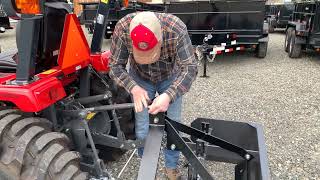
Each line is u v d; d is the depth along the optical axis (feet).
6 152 6.03
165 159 9.29
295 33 28.66
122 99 10.05
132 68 8.01
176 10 25.08
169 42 6.47
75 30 7.89
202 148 6.87
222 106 16.76
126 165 10.15
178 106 8.59
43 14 6.81
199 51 22.18
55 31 7.48
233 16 24.88
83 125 7.94
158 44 5.80
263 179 5.50
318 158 11.44
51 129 6.92
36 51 6.63
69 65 7.72
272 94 18.74
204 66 22.95
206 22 24.98
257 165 6.36
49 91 6.60
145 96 6.29
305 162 11.16
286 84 20.84
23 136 6.12
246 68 25.73
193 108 16.48
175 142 5.97
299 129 13.83
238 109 16.30
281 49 34.83
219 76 23.20
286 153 11.76
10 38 41.83
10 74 7.81
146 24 5.55
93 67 8.98
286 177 10.29
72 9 8.33
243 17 24.99
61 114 8.13
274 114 15.57
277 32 53.26
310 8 27.02
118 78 6.70
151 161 5.09
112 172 10.34
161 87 8.11
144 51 5.66
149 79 8.00
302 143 12.53
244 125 7.22
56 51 7.95
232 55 31.42
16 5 6.02
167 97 5.90
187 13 24.98
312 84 20.77
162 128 5.75
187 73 6.40
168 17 6.46
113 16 30.07
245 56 30.76
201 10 24.76
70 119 8.11
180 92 6.17
